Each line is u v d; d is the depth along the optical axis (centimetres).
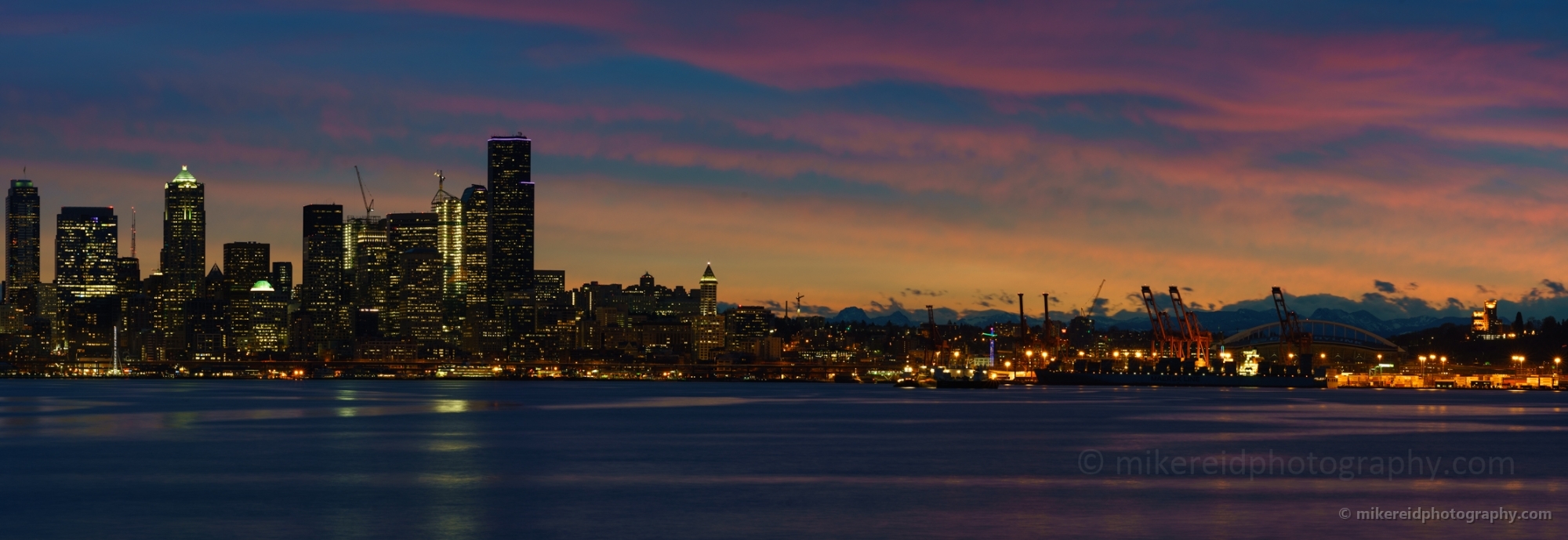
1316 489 11325
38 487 11725
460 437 18738
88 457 14938
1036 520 9400
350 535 8838
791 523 9331
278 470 13262
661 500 10694
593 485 11806
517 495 11025
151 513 9875
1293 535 8756
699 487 11606
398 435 19112
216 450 16025
